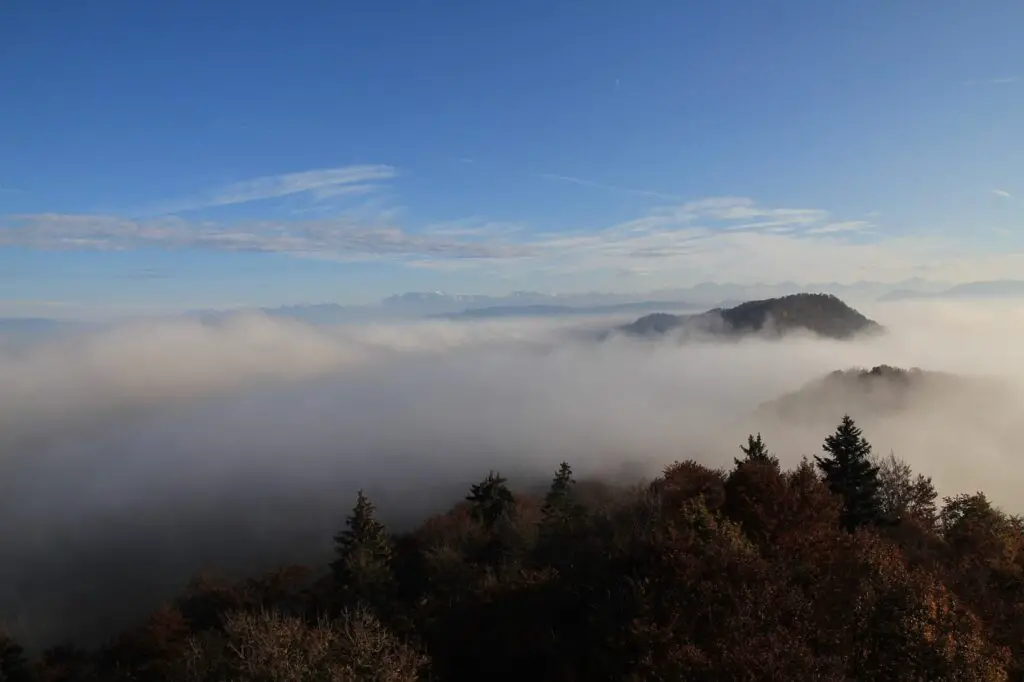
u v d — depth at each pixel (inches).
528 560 1332.4
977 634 673.0
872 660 652.7
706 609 674.2
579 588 869.2
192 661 786.8
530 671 796.0
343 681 638.5
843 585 737.0
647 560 796.6
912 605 682.2
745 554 754.8
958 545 1172.5
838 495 1154.7
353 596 1632.6
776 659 581.0
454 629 935.7
